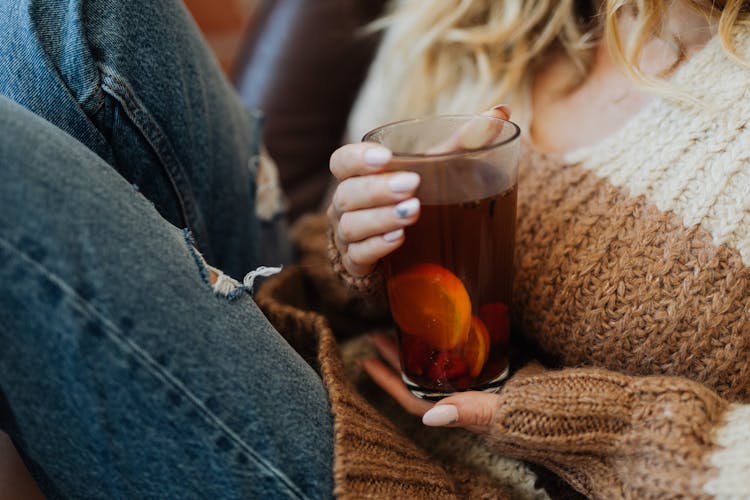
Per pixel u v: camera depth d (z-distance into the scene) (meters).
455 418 0.50
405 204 0.48
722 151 0.54
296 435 0.48
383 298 0.60
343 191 0.50
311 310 0.70
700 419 0.48
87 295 0.43
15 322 0.43
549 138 0.64
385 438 0.52
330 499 0.47
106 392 0.44
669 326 0.54
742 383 0.54
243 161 0.68
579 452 0.50
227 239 0.65
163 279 0.45
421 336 0.52
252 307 0.50
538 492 0.56
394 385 0.59
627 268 0.55
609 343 0.56
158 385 0.44
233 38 1.67
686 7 0.59
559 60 0.67
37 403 0.44
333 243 0.58
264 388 0.47
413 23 0.74
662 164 0.55
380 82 0.83
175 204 0.58
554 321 0.58
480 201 0.48
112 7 0.53
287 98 0.99
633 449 0.49
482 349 0.52
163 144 0.56
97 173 0.46
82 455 0.46
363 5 0.98
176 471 0.45
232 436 0.45
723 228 0.53
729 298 0.53
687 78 0.57
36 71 0.51
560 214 0.58
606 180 0.57
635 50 0.59
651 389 0.50
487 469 0.57
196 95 0.60
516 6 0.68
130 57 0.54
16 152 0.43
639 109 0.60
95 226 0.44
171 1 0.59
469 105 0.71
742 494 0.45
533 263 0.58
